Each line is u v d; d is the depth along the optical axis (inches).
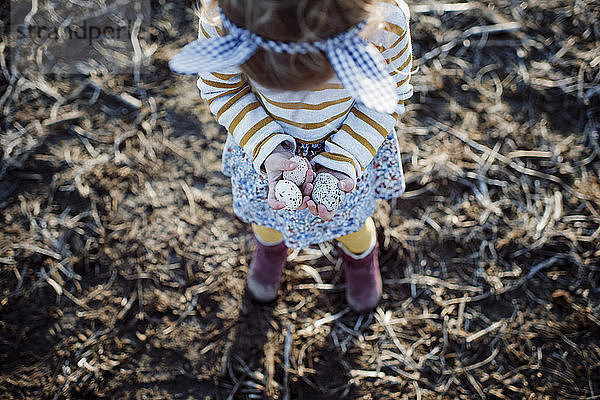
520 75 93.9
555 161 86.9
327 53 41.1
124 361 74.4
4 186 84.2
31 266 79.0
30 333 75.0
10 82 91.5
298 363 74.3
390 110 43.1
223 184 85.7
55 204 83.4
